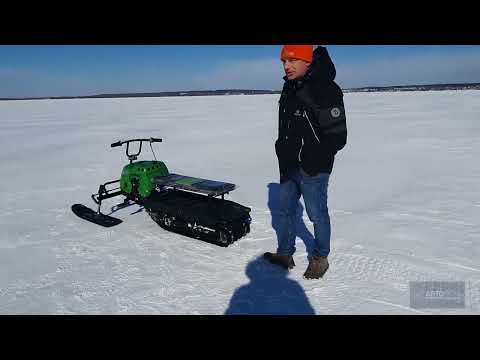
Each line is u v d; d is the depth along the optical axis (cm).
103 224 462
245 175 756
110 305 291
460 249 373
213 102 4306
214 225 390
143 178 461
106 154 1055
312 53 272
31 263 370
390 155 895
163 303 291
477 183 620
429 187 607
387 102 3039
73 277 338
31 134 1561
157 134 1471
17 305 294
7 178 773
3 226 481
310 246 391
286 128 298
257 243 403
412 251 370
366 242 395
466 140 1044
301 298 293
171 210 416
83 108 3772
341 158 886
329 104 267
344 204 536
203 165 871
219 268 347
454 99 3062
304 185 297
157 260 368
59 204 578
